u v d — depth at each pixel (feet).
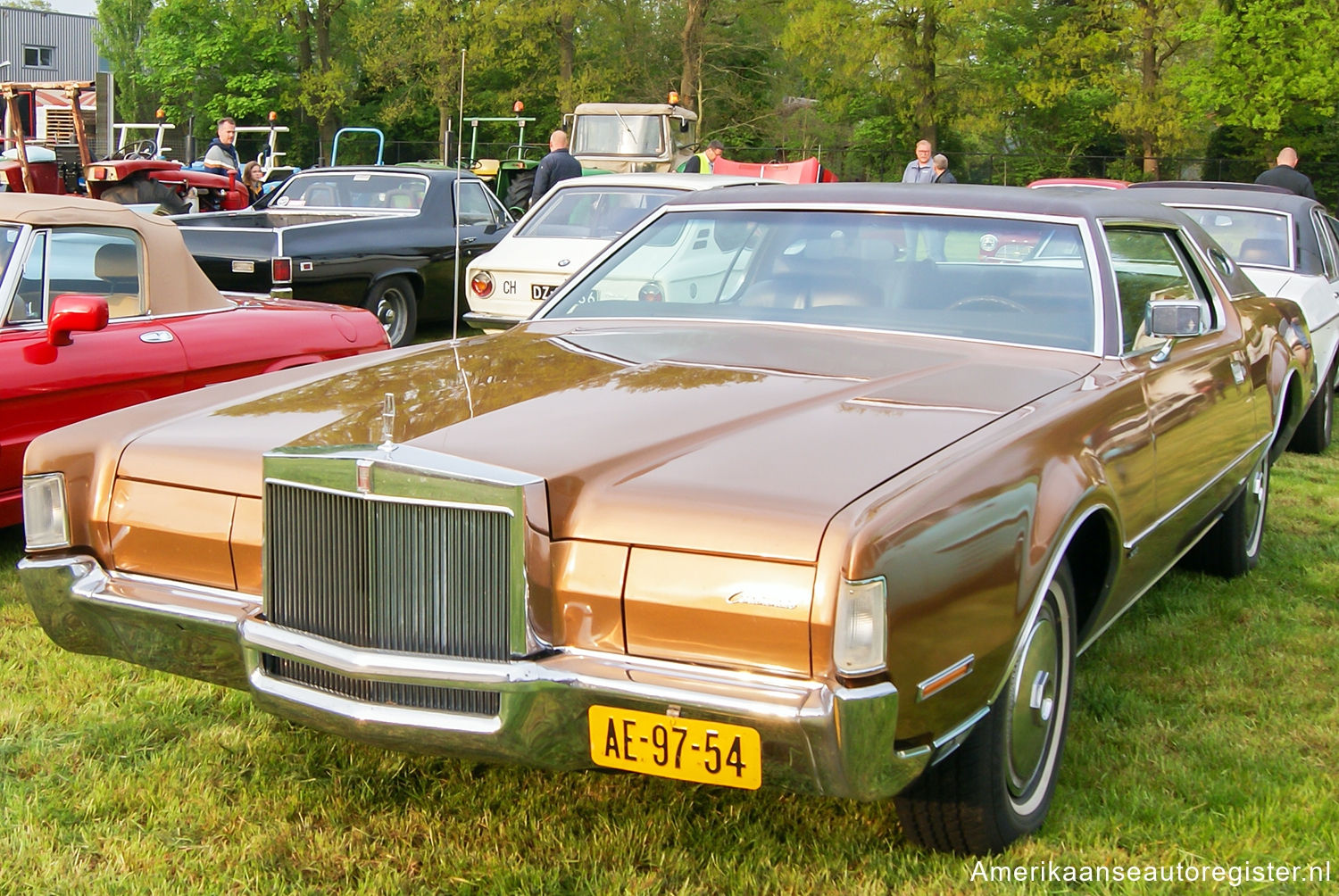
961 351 11.18
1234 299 15.79
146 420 9.84
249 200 43.65
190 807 9.79
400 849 9.23
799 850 9.16
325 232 30.94
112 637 9.37
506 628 7.69
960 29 124.06
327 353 19.40
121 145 56.90
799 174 45.21
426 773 10.37
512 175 65.31
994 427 8.95
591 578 7.65
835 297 12.16
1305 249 25.22
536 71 141.59
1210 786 10.21
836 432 8.70
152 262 17.56
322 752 10.72
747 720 7.20
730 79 132.26
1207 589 15.89
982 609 7.95
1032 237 11.98
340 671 8.02
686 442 8.50
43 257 16.15
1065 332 11.39
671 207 13.76
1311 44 103.04
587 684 7.48
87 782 10.17
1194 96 107.96
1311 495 21.06
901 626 7.33
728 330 11.93
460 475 7.65
